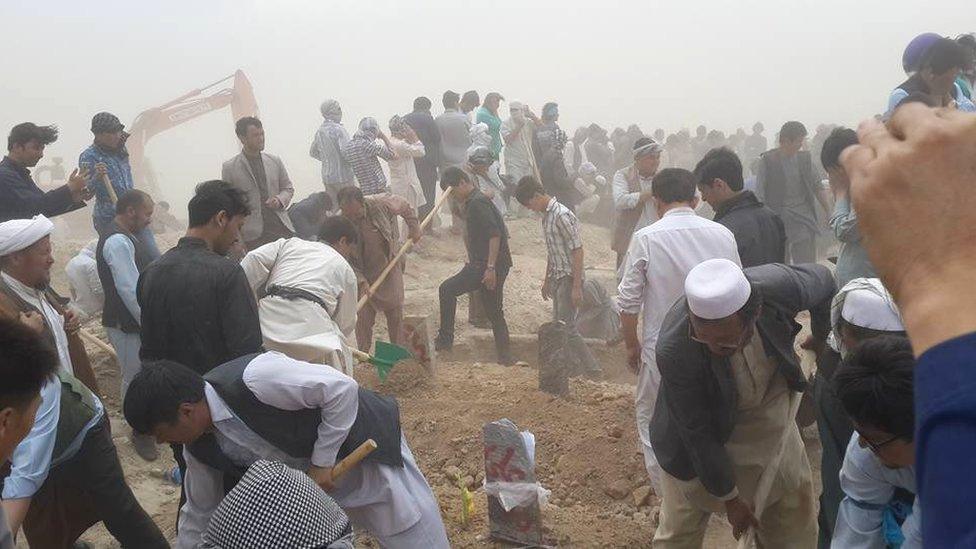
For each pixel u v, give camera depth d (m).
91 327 7.42
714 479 3.23
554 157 11.42
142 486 5.23
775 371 3.34
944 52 5.41
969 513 0.58
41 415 3.16
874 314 2.84
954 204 0.66
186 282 3.91
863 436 2.13
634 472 4.97
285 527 2.29
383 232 6.81
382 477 3.20
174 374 2.86
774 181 7.95
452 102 12.16
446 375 6.58
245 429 2.96
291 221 8.26
